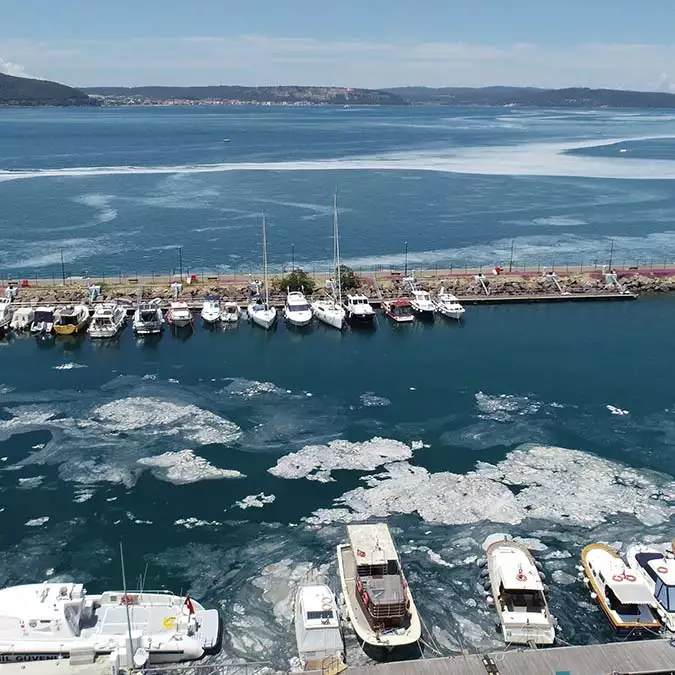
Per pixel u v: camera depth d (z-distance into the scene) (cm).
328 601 4547
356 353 9506
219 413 7519
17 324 10275
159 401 7738
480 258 14738
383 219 18575
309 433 7100
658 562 4934
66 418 7362
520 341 10038
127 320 10812
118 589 4975
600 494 6022
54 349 9569
